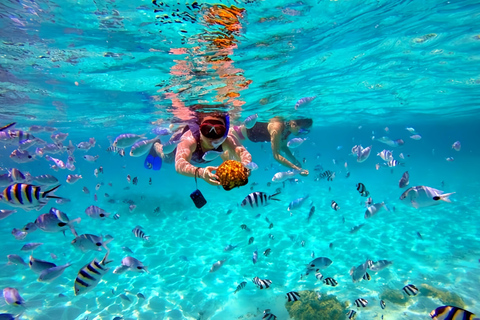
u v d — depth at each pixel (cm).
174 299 772
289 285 820
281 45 781
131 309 727
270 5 566
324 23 684
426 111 2669
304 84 1269
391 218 1470
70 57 809
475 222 1323
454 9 690
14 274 927
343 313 673
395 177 3070
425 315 658
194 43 707
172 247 1169
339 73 1175
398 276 838
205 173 322
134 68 896
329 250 1062
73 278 905
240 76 1005
